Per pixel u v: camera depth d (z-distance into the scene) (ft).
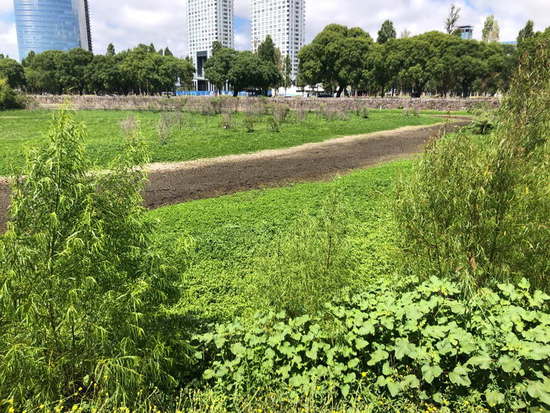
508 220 13.38
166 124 69.46
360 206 29.89
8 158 43.50
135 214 11.19
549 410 8.86
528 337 9.95
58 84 224.53
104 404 9.19
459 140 14.76
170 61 222.07
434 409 9.53
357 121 98.22
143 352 10.30
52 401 9.48
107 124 86.02
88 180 10.41
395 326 11.36
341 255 15.10
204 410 9.86
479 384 10.27
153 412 9.83
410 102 138.31
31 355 9.05
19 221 9.46
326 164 51.16
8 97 132.98
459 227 14.06
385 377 10.84
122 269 10.68
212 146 59.21
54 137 9.66
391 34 221.25
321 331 11.34
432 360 10.00
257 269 17.76
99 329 9.64
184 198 36.24
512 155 13.50
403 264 15.78
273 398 9.94
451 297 13.15
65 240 9.36
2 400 9.00
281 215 28.32
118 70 216.13
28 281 9.19
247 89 238.48
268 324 12.16
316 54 184.03
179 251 12.59
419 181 15.11
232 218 27.81
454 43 157.69
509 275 13.70
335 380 10.55
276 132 75.10
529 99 13.98
